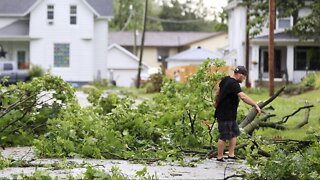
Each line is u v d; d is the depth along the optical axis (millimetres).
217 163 16172
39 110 20500
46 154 17156
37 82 20438
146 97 44812
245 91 45812
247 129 19297
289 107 31125
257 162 14102
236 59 64812
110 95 23078
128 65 91562
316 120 25391
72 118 18625
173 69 61938
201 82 19094
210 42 109375
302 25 52969
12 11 72875
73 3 71375
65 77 71500
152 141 18891
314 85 44562
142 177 13336
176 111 19312
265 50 61312
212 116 19016
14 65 61312
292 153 15477
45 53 71250
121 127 19047
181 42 109625
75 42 71625
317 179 13094
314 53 60000
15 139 19625
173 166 15773
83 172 14148
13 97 20234
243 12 63031
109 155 17484
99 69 74375
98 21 74062
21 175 12906
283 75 59312
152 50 109812
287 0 53719
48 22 71188
